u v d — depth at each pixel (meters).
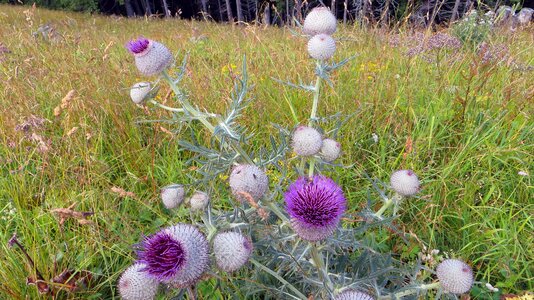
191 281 0.33
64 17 3.13
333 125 0.75
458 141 0.74
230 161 0.47
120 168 0.70
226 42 1.43
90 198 0.58
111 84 0.88
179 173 0.65
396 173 0.46
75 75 0.89
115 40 1.57
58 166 0.64
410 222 0.60
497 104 0.81
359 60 1.08
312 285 0.44
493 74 0.92
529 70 0.98
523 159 0.68
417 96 0.87
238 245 0.35
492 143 0.71
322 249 0.42
